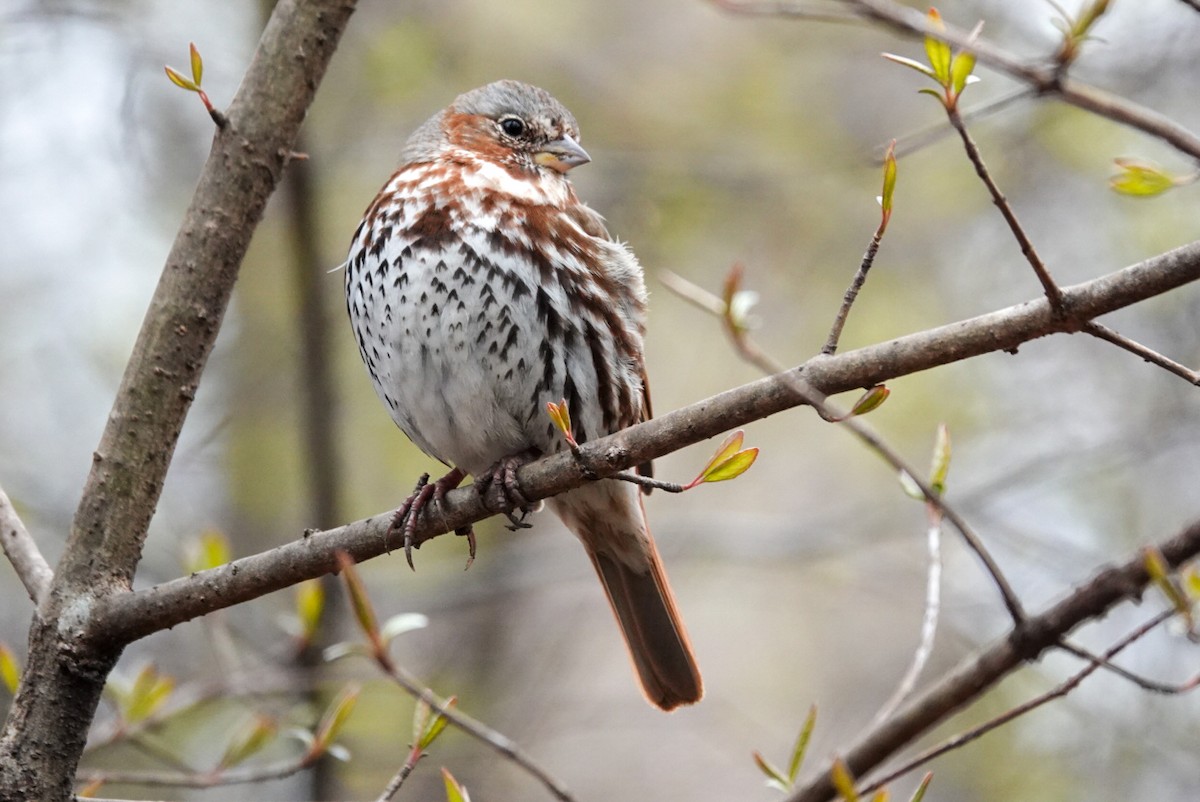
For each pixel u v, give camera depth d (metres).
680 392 14.74
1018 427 13.20
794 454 16.14
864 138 13.54
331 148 12.86
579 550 13.53
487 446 8.01
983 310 13.24
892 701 7.14
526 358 7.71
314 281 11.58
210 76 13.09
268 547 13.41
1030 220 13.23
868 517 13.13
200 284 6.63
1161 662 11.70
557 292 7.74
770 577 16.03
